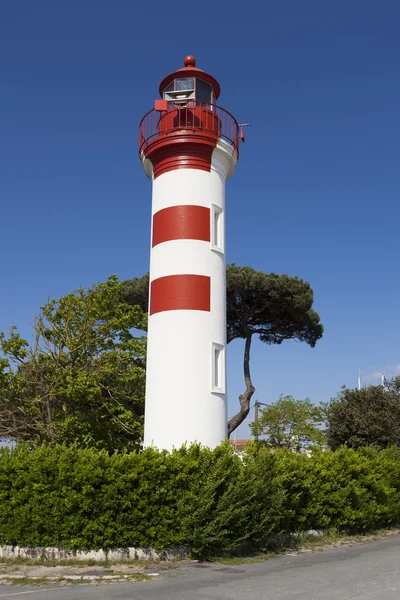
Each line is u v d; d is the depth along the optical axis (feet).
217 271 59.77
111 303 78.23
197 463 46.24
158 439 54.85
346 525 60.90
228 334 110.52
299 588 33.60
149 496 44.21
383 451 75.97
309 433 154.20
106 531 42.39
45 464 43.93
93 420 73.77
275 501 49.26
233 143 64.39
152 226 62.59
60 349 73.46
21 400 70.85
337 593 32.22
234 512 44.70
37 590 34.45
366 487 64.59
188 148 61.31
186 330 56.29
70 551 42.42
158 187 62.23
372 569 40.19
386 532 65.57
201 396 55.11
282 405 160.86
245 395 109.81
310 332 109.81
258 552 47.62
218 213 61.98
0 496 44.55
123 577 37.93
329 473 59.21
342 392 99.30
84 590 34.17
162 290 58.34
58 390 70.85
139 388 80.28
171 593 32.68
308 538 55.16
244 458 52.90
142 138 64.44
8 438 72.38
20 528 43.06
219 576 37.91
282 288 102.32
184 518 44.09
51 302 75.10
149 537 43.57
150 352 58.23
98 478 43.19
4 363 68.95
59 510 42.83
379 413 92.84
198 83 64.34
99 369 73.20
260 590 33.12
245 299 105.60
